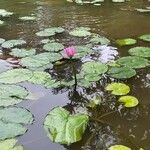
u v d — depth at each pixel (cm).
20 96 187
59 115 163
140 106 179
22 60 234
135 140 150
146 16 350
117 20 337
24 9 389
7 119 164
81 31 297
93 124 163
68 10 381
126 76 208
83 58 238
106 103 182
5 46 263
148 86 199
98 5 404
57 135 152
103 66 221
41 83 203
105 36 286
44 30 301
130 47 258
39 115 171
